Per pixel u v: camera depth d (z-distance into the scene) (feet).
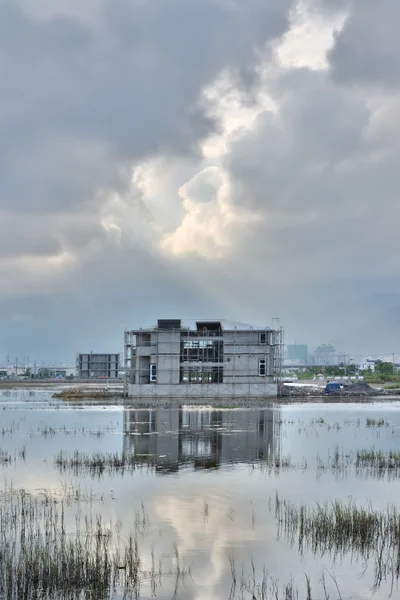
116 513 102.83
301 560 81.41
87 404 372.17
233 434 214.07
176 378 455.22
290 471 140.36
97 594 70.79
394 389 536.42
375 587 73.26
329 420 268.41
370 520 93.40
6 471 139.23
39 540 87.40
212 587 72.79
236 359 459.32
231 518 99.50
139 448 178.60
